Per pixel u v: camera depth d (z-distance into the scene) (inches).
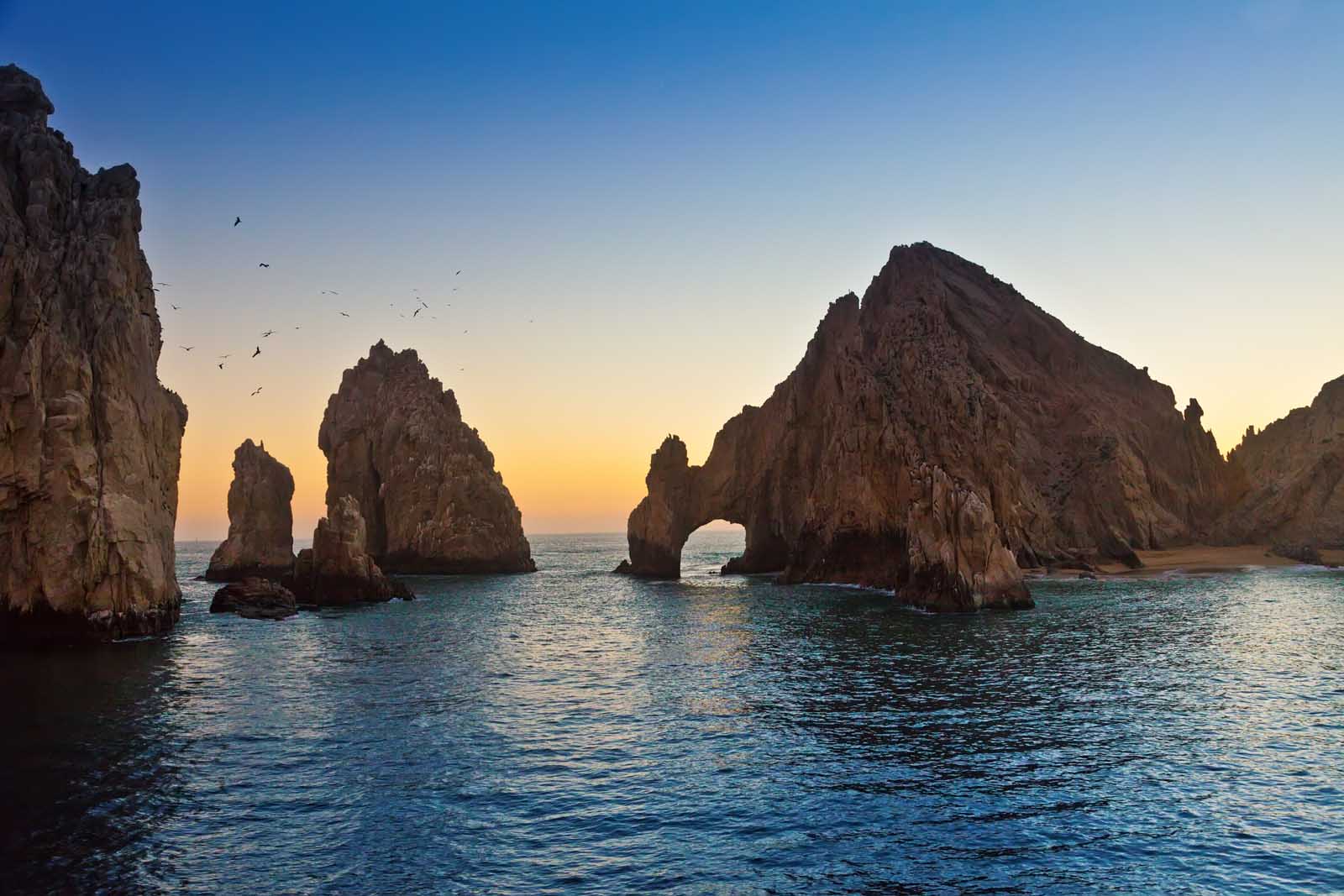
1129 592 3380.9
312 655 2276.1
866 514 3971.5
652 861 923.4
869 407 4042.8
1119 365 6082.7
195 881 876.0
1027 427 5300.2
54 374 2279.8
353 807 1083.9
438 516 5698.8
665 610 3316.9
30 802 1095.6
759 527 5147.6
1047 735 1359.5
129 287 2603.3
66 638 2271.2
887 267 5821.9
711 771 1219.2
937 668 1930.4
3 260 2247.8
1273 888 831.1
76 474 2277.3
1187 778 1137.4
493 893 850.1
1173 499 5398.6
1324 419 6471.5
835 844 960.9
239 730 1455.5
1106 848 932.6
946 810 1056.2
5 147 2591.0
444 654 2298.2
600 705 1651.1
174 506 2760.8
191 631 2711.6
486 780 1187.9
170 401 2795.3
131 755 1301.7
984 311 6023.6
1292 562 4498.0
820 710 1567.4
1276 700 1536.7
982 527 2989.7
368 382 6136.8
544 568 7003.0
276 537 5447.8
